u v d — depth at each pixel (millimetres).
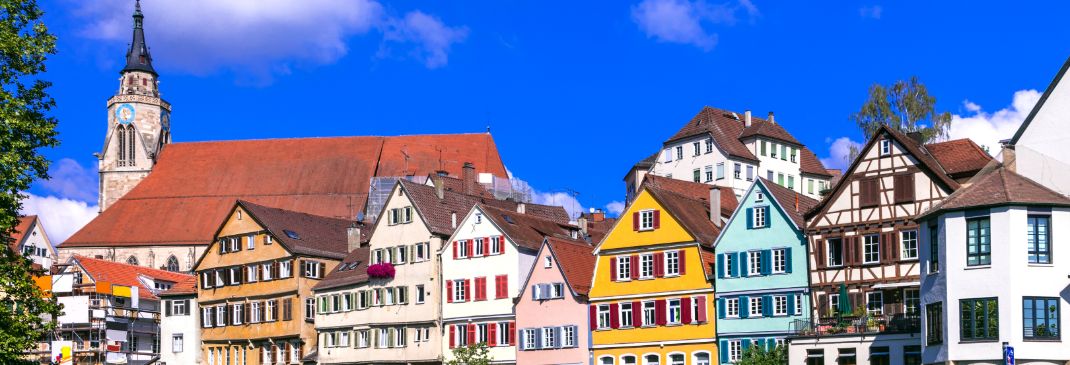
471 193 112000
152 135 188125
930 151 76750
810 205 83375
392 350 97688
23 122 60531
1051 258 60750
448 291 94562
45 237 178625
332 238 112125
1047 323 60250
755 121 135000
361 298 100875
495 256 92688
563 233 100812
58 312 63188
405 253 98125
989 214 61438
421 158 161375
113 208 164125
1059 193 63219
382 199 134750
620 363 84188
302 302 105500
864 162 74812
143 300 123875
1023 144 68688
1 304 60031
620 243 85562
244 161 167750
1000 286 60594
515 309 90062
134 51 191250
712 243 83500
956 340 61656
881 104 110812
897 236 72625
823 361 70125
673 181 99062
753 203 79812
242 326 109438
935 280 63625
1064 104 68062
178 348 113812
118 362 119188
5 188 59656
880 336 68500
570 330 87000
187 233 158250
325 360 102750
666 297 82938
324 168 163625
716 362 79938
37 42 62125
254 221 110000
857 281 73812
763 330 77875
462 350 88125
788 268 77438
